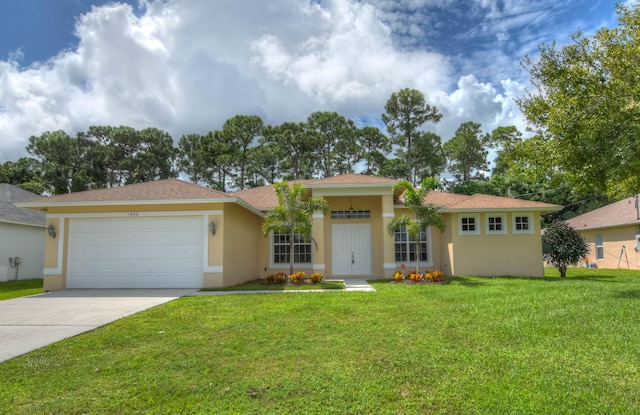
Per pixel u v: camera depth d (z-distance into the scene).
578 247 15.77
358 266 16.67
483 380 4.38
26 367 5.04
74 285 12.83
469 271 15.60
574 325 6.45
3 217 18.34
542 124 11.84
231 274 13.26
